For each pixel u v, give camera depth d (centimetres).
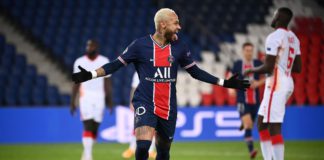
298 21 7456
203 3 7531
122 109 5409
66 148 4719
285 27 2669
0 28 6631
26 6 6912
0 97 5822
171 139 2305
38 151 4484
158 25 2234
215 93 6097
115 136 5375
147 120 2214
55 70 6338
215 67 6531
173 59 2238
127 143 5288
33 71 6119
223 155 4178
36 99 5878
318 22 7506
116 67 2242
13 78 5994
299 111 5628
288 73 2662
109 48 6562
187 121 5500
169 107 2241
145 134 2195
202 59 6612
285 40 2625
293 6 7675
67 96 5931
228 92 6069
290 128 5600
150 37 2264
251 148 3903
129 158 4047
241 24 7356
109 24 6931
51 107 5297
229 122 5588
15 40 6569
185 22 7194
